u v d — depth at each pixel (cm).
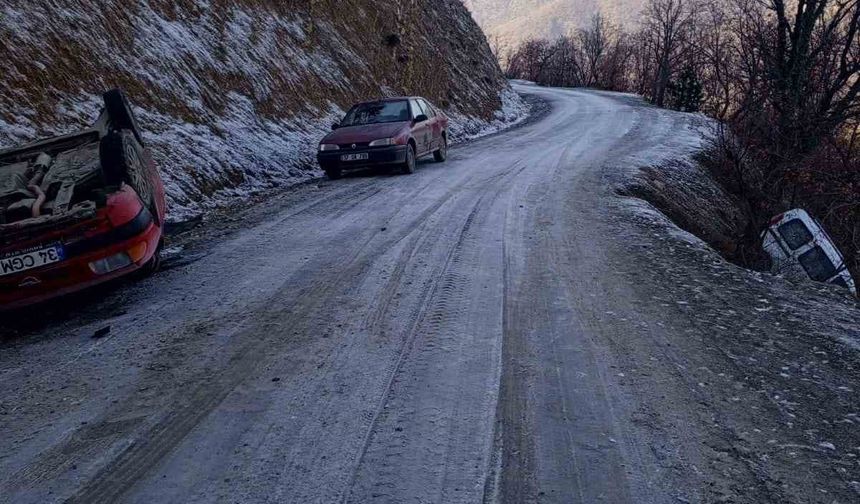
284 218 827
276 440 296
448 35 3212
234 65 1343
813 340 427
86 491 261
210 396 342
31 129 811
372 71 2081
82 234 468
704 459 280
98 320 486
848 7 1727
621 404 330
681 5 4747
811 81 1636
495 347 404
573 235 712
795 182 1114
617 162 1427
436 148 1380
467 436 299
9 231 455
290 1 1756
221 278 570
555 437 298
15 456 292
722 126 1466
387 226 752
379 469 272
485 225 755
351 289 522
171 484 264
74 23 987
